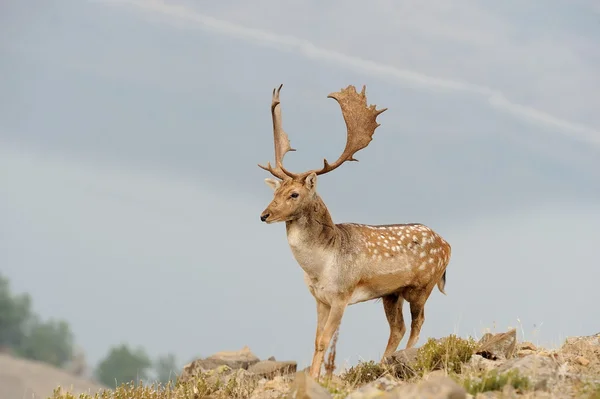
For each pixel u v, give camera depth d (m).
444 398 16.97
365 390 20.09
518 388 19.52
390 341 28.38
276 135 27.91
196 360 31.31
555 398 18.80
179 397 24.31
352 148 27.31
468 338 25.00
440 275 28.94
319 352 25.64
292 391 19.83
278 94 28.08
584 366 22.73
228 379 27.03
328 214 26.16
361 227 27.52
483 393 19.31
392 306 28.56
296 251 26.00
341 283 26.19
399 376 24.03
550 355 23.81
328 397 19.08
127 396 24.56
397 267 27.31
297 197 25.62
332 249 26.08
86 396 25.19
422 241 28.17
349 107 27.72
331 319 26.06
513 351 23.84
